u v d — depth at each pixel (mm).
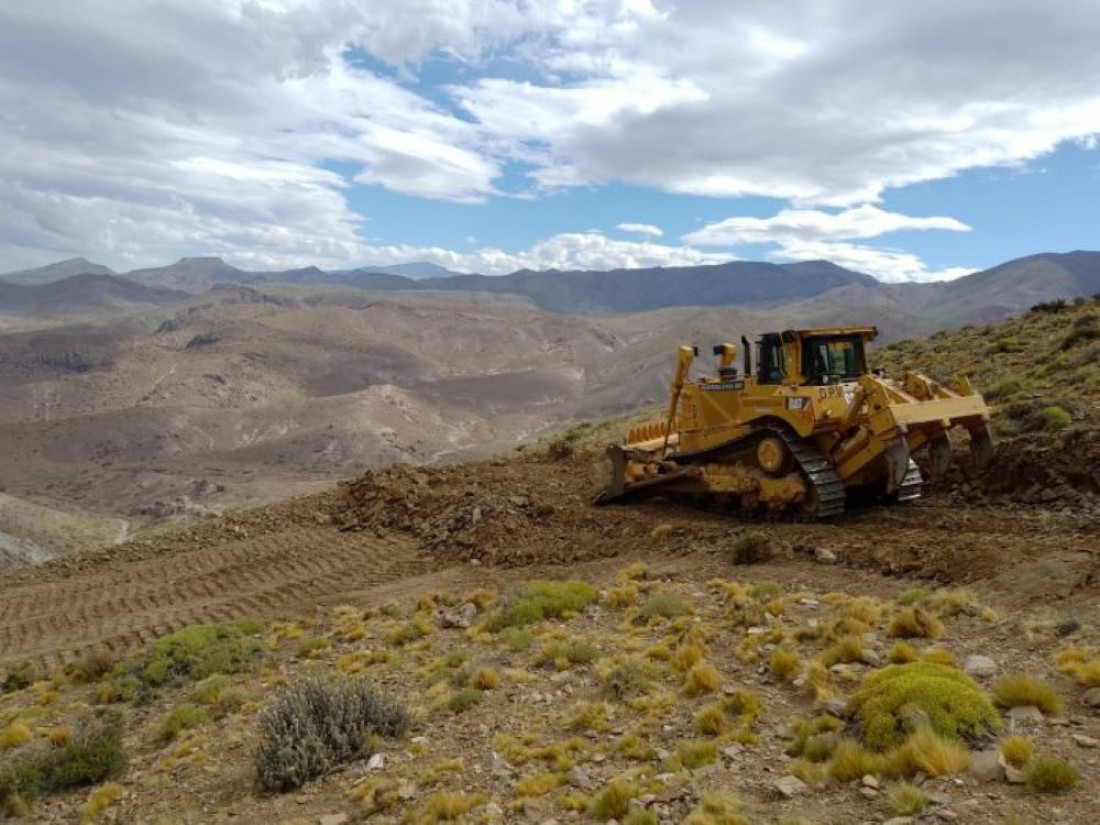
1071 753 5637
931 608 9477
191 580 17906
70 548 172625
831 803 5602
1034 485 13781
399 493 21344
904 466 12570
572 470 23125
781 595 11023
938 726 6059
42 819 8914
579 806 6395
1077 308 31297
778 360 15211
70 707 12312
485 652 10969
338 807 7422
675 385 17969
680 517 16641
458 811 6645
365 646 12391
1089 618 8383
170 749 10078
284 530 21000
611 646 10320
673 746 7176
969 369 24266
